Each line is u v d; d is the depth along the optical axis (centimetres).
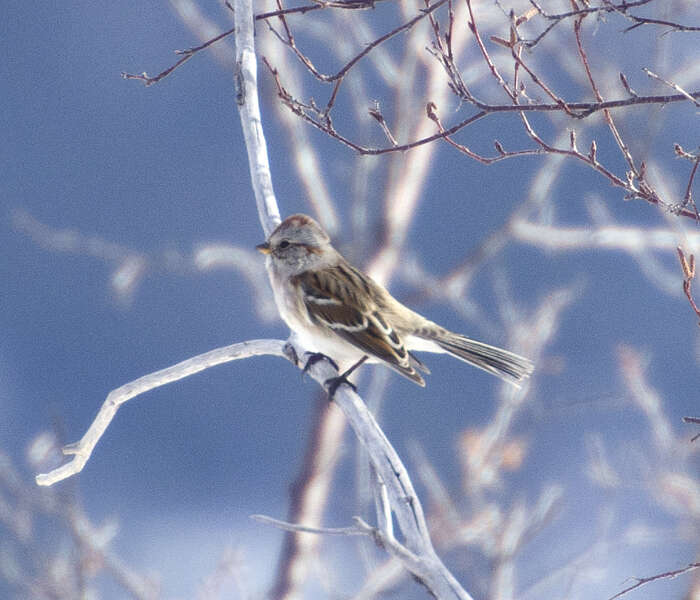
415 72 1645
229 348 781
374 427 659
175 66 785
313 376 762
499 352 861
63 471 754
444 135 641
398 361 826
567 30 1261
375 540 573
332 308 838
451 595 560
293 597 1580
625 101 620
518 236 1678
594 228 1641
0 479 1341
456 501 1399
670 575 640
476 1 1441
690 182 624
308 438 1689
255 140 815
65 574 1305
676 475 1361
